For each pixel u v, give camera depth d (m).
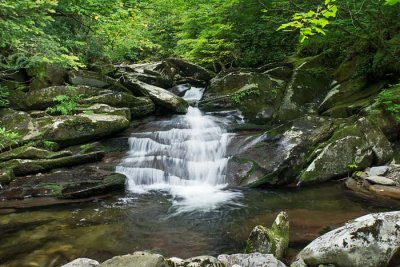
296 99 11.30
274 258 4.23
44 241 5.48
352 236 4.04
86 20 9.45
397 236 4.11
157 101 11.48
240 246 5.33
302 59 13.34
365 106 9.81
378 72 10.48
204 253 5.12
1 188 7.55
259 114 11.27
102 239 5.59
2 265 4.73
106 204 7.24
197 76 14.53
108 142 9.59
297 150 8.47
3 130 7.98
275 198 7.41
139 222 6.32
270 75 12.63
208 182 8.55
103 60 12.99
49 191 7.54
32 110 9.98
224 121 11.23
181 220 6.42
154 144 9.67
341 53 12.27
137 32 11.12
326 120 9.15
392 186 7.25
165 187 8.41
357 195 7.22
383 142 8.55
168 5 14.21
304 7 9.23
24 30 6.77
